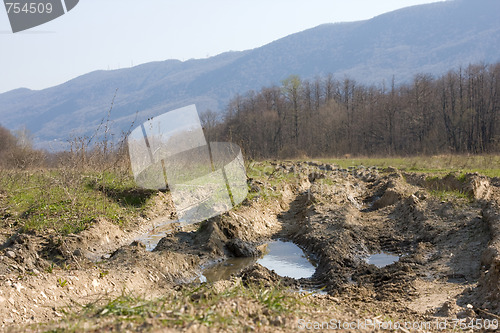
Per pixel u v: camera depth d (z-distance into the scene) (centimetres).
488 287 818
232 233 1341
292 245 1391
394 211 1623
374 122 7112
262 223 1570
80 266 990
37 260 976
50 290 845
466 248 1130
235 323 559
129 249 1103
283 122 7556
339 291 945
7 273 888
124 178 1839
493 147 5219
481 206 1394
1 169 2397
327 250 1185
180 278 1059
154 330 510
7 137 4397
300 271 1141
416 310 815
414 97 7044
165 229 1505
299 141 7306
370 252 1258
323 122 7294
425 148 6247
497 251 964
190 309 580
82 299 855
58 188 1709
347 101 8356
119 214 1557
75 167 1748
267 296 693
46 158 2569
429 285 952
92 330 529
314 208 1650
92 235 1284
